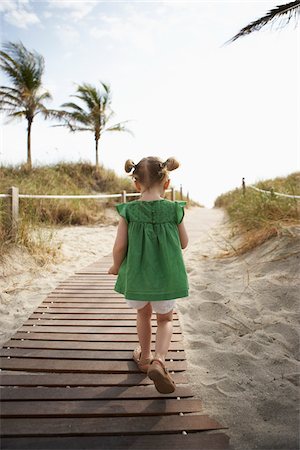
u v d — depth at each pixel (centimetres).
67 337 302
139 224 217
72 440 183
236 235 660
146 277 209
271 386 234
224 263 507
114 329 319
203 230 947
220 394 226
